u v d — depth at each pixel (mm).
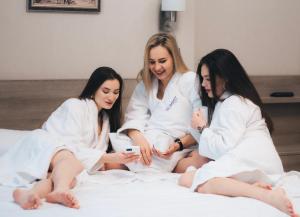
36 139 2314
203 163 2514
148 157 2504
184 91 2686
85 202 1824
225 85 2367
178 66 2707
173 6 3182
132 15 3295
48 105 3115
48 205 1809
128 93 3227
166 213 1666
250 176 2098
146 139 2598
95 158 2346
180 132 2656
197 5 3725
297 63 4066
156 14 3332
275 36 3980
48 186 1961
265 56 3965
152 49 2652
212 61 2359
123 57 3305
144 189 2084
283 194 1794
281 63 4020
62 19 3186
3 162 2316
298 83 3957
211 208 1725
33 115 3094
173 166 2594
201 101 2559
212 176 2033
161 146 2562
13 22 3115
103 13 3248
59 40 3193
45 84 3102
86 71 3254
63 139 2445
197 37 3740
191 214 1657
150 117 2779
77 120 2504
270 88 3875
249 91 2371
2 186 2158
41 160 2215
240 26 3869
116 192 2012
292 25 4027
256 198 1864
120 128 2656
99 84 2605
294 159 3598
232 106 2289
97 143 2602
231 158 2156
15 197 1818
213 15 3781
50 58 3189
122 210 1701
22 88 3068
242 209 1709
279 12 3979
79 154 2350
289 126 3971
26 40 3145
